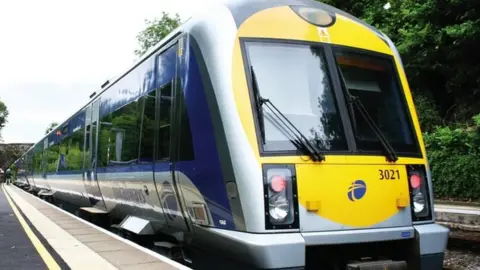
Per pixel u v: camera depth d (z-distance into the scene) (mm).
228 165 4648
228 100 4750
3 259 6254
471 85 15484
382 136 5156
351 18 5859
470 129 14375
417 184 5219
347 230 4680
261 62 4965
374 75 5562
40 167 24531
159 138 6414
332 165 4758
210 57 5070
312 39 5305
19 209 14594
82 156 12297
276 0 5531
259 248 4285
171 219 6195
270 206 4438
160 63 6641
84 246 6961
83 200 12641
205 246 5348
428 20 14188
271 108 4801
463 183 14070
